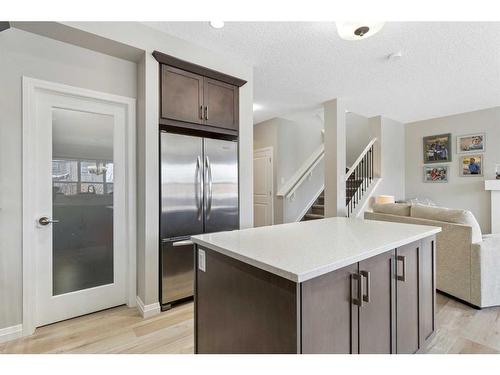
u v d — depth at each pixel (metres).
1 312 1.92
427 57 2.83
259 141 5.89
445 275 2.68
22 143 1.98
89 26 2.04
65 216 2.24
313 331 0.99
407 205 3.25
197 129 2.63
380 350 1.32
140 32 2.27
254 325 1.12
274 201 5.44
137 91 2.49
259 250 1.22
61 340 1.93
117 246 2.48
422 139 5.54
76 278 2.29
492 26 2.26
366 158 5.36
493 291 2.43
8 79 1.93
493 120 4.64
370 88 3.73
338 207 4.11
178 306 2.50
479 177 4.78
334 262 1.04
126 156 2.50
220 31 2.39
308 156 5.96
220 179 2.78
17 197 1.97
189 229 2.55
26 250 2.00
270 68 3.11
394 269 1.43
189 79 2.57
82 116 2.31
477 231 2.53
